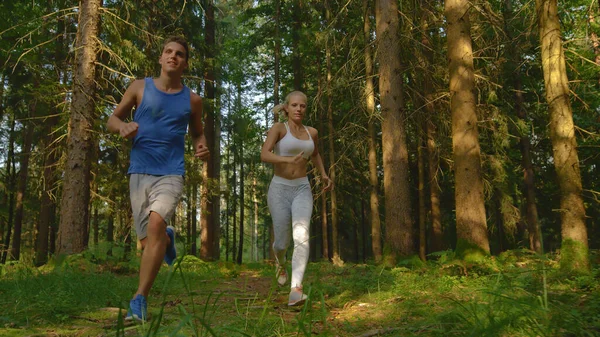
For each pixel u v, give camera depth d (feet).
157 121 10.22
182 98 10.53
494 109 37.83
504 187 43.93
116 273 24.11
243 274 30.81
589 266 16.16
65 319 10.48
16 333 9.04
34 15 43.57
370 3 44.73
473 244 22.31
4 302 11.94
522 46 32.37
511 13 35.99
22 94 49.75
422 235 46.75
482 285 13.74
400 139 32.76
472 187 23.07
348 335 8.63
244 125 77.71
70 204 27.45
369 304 12.63
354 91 40.22
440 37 42.27
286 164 13.87
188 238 69.10
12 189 76.07
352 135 42.16
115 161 46.80
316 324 9.80
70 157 28.04
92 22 29.27
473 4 27.17
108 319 10.62
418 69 38.27
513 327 7.02
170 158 10.27
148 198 9.95
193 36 55.31
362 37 41.55
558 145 17.69
